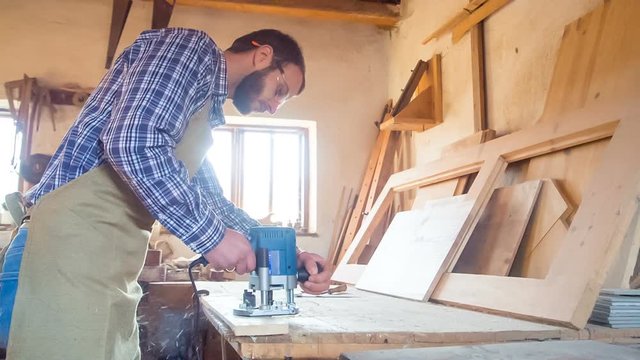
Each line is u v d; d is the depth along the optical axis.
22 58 4.38
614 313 1.58
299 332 1.27
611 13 2.29
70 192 1.21
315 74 4.86
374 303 2.11
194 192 1.16
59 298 1.15
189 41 1.28
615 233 1.61
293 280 1.52
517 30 3.01
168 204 1.12
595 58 2.32
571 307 1.54
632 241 1.91
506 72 3.09
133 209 1.26
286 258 1.51
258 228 1.52
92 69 4.46
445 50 3.84
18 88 4.32
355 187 4.78
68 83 4.40
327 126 4.82
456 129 3.63
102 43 4.52
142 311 2.71
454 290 2.11
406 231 2.80
